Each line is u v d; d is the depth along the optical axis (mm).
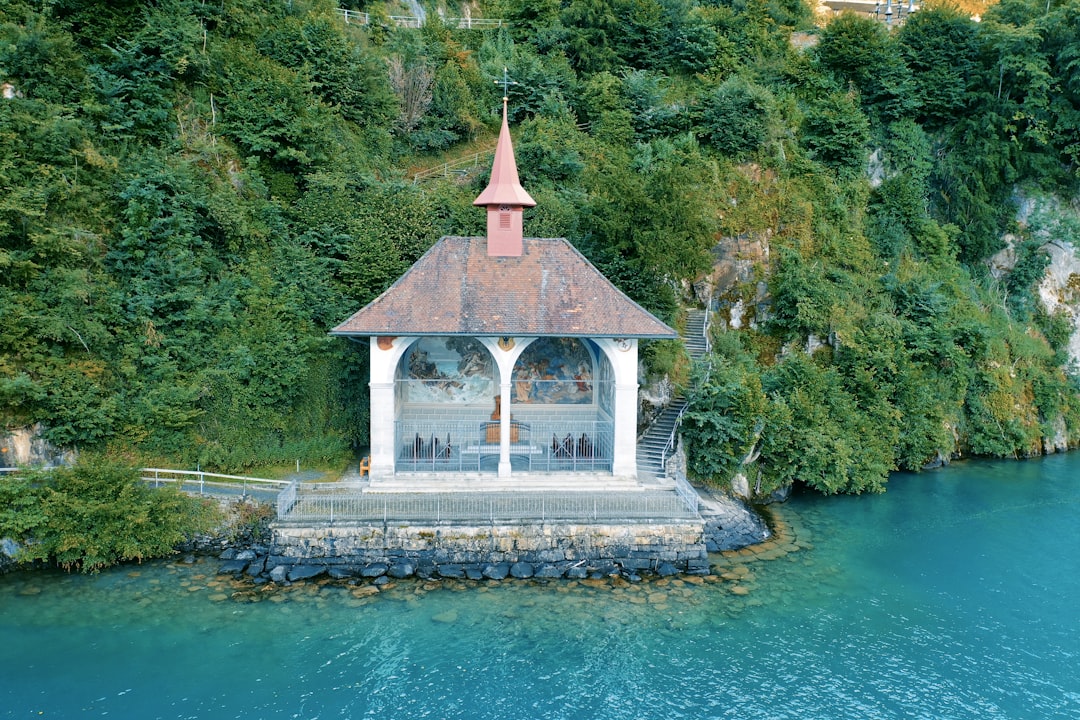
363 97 42344
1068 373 48875
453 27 54281
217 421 30703
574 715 19562
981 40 51562
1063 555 29703
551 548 26328
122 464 27234
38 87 31594
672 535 26891
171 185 31750
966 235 49969
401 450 31375
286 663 21188
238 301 32062
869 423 37719
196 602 23859
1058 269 50469
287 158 36500
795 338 40344
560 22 53531
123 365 29359
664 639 22984
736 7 59312
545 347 32062
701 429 33250
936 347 41844
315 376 32562
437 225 36031
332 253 34688
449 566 25859
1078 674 21969
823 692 20875
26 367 27500
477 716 19438
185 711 19141
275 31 40844
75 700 19359
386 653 21781
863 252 44531
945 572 28078
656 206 34250
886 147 50469
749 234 42062
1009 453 43250
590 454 31719
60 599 23812
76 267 29531
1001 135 50469
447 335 28312
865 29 52000
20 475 25781
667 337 28781
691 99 48750
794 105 48938
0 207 27562
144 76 34500
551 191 40188
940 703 20641
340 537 25766
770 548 29609
